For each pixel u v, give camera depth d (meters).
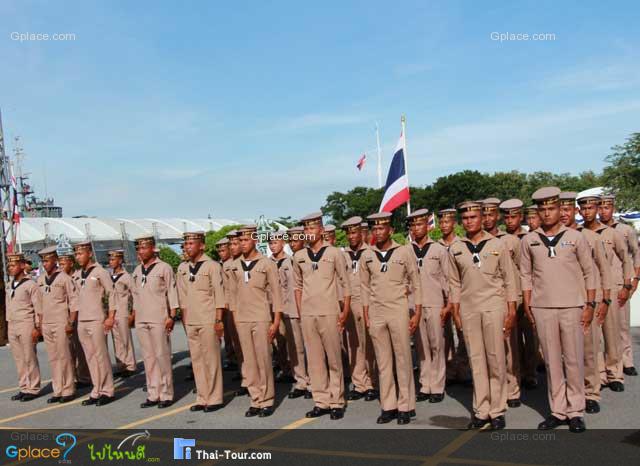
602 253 6.74
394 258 6.61
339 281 7.34
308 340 7.02
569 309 6.01
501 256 6.20
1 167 20.06
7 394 9.34
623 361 8.30
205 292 7.65
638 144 28.70
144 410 7.82
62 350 8.59
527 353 7.81
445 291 7.61
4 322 14.68
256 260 7.34
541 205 6.23
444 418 6.64
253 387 7.28
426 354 7.54
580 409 5.94
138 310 8.06
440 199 50.84
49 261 8.70
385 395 6.61
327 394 7.03
